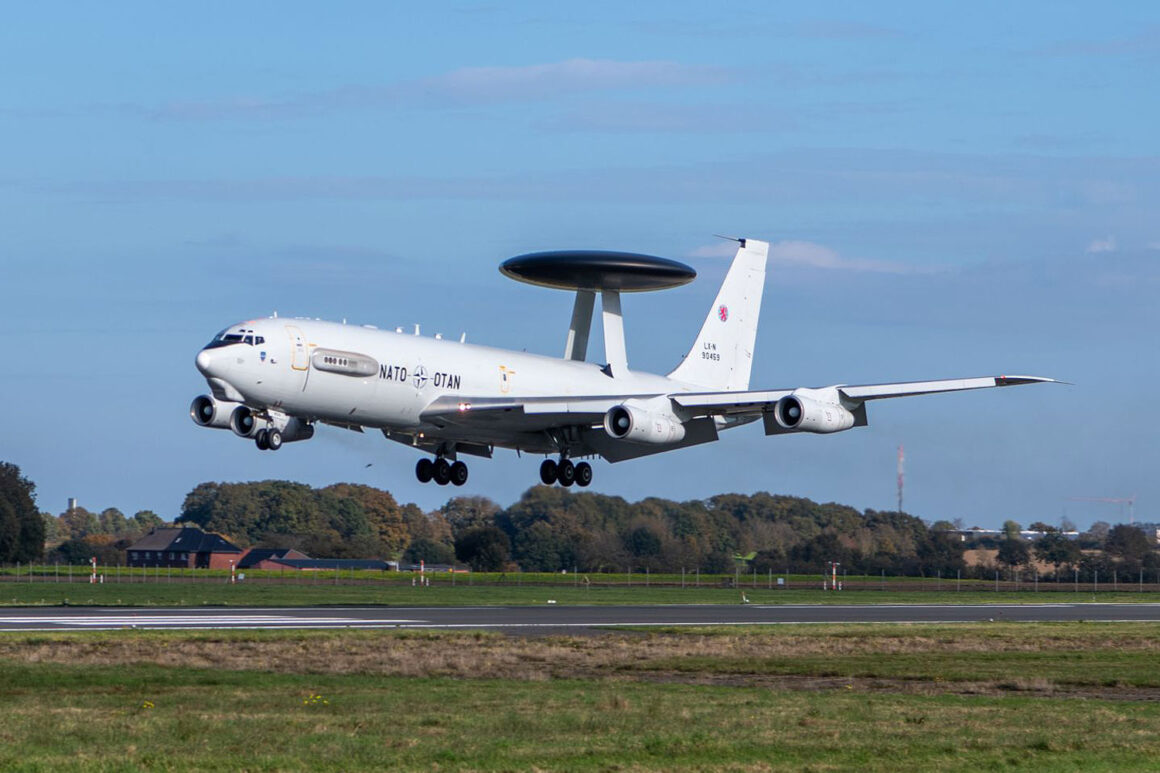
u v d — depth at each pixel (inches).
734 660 4190.5
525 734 2598.4
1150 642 5123.0
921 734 2662.4
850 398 6481.3
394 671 3700.8
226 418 6023.6
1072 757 2440.9
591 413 6402.6
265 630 4936.0
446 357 6446.9
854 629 5546.3
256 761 2288.4
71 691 3161.9
